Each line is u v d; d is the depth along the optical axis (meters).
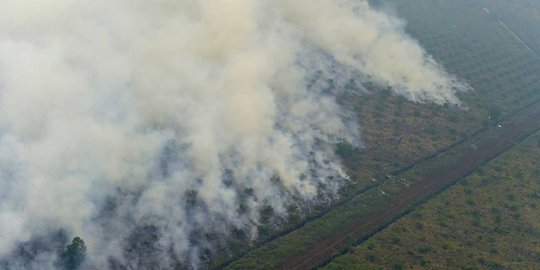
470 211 142.00
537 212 145.25
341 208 141.88
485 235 132.75
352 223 136.75
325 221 136.50
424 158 167.12
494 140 183.75
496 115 195.62
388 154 166.38
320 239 130.12
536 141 186.25
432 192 151.62
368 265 119.06
